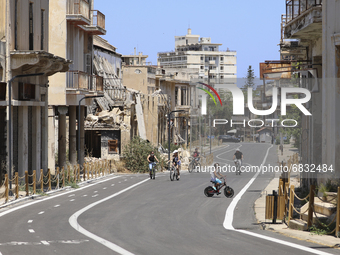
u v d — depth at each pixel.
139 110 106.94
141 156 78.56
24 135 46.91
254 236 23.66
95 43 102.88
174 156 62.47
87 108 88.75
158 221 28.72
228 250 20.05
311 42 38.75
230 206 35.88
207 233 24.58
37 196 42.19
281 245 21.12
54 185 51.03
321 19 31.59
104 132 82.50
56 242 22.06
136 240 22.52
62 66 50.75
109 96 96.38
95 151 93.06
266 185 51.44
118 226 26.80
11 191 40.09
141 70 117.31
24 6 46.72
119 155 82.19
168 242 21.98
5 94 42.03
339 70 29.36
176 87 145.62
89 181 58.94
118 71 114.69
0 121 42.25
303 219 26.78
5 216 30.83
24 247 20.92
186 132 149.25
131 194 44.81
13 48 44.19
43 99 53.12
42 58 44.06
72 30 65.38
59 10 61.88
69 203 37.84
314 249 20.11
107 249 20.41
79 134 67.25
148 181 60.22
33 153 50.28
